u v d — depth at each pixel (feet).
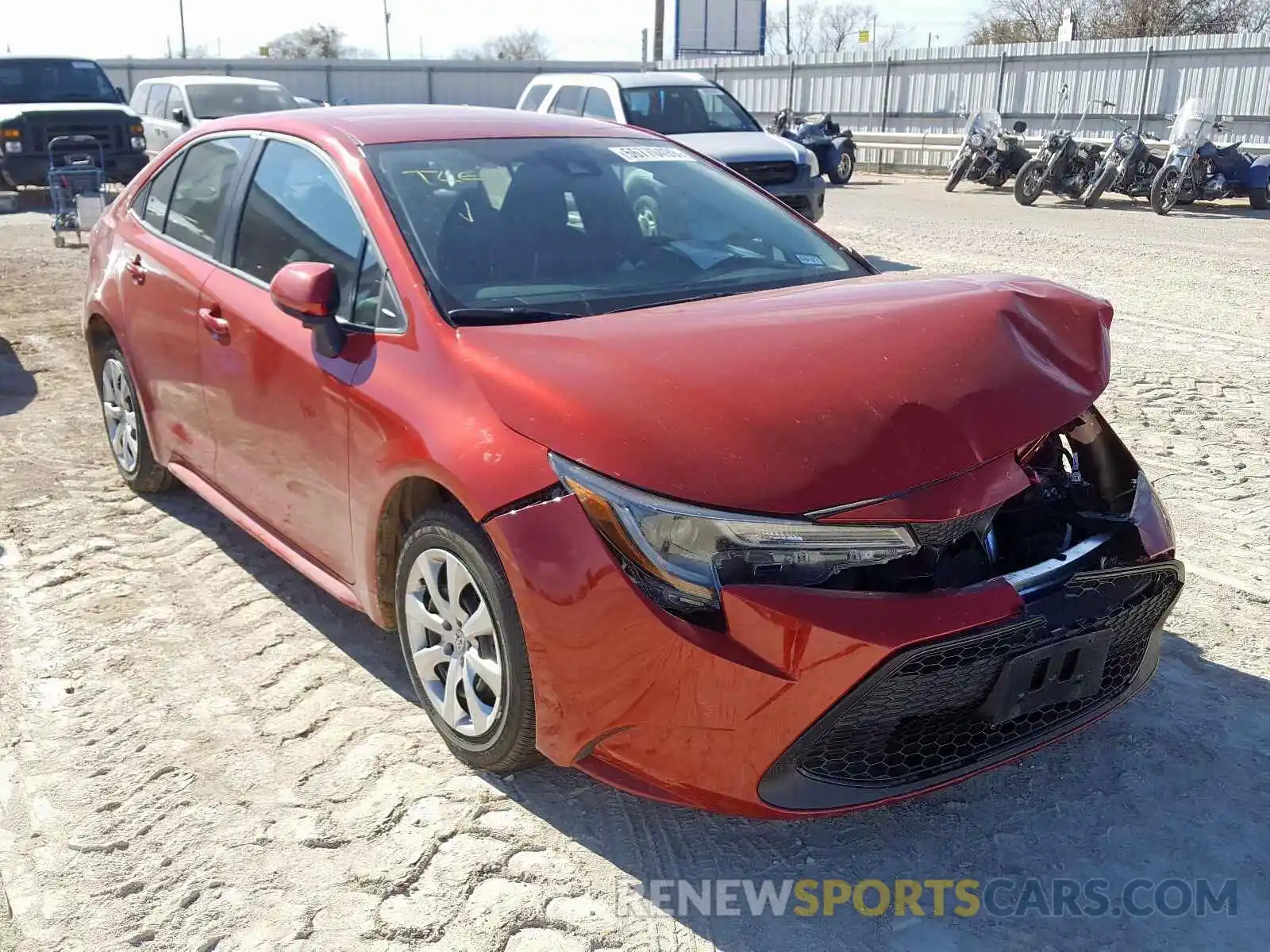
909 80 86.69
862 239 40.42
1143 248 38.27
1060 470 9.92
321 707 10.49
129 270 14.16
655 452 7.71
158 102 54.95
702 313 9.57
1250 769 9.50
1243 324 26.00
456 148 11.72
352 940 7.66
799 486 7.54
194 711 10.41
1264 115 66.74
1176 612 12.18
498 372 8.68
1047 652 7.93
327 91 120.78
